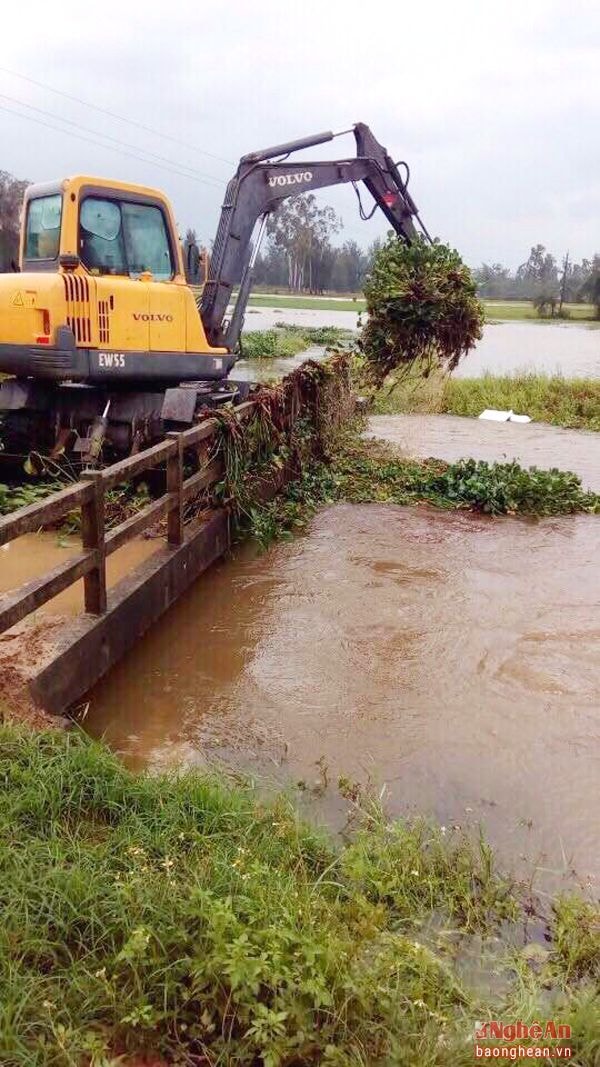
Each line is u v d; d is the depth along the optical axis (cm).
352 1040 283
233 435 855
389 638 677
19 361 845
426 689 595
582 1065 289
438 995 315
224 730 536
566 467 1350
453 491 1096
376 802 457
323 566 842
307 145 1095
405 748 521
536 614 732
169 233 952
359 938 330
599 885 405
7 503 818
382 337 1127
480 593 778
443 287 1096
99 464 905
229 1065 272
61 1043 260
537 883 405
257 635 676
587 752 520
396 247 1129
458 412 1875
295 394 1116
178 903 315
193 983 287
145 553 745
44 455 945
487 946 360
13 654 513
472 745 525
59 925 302
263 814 413
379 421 1758
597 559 886
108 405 923
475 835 439
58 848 337
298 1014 280
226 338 1088
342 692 589
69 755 408
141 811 389
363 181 1144
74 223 843
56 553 752
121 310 870
